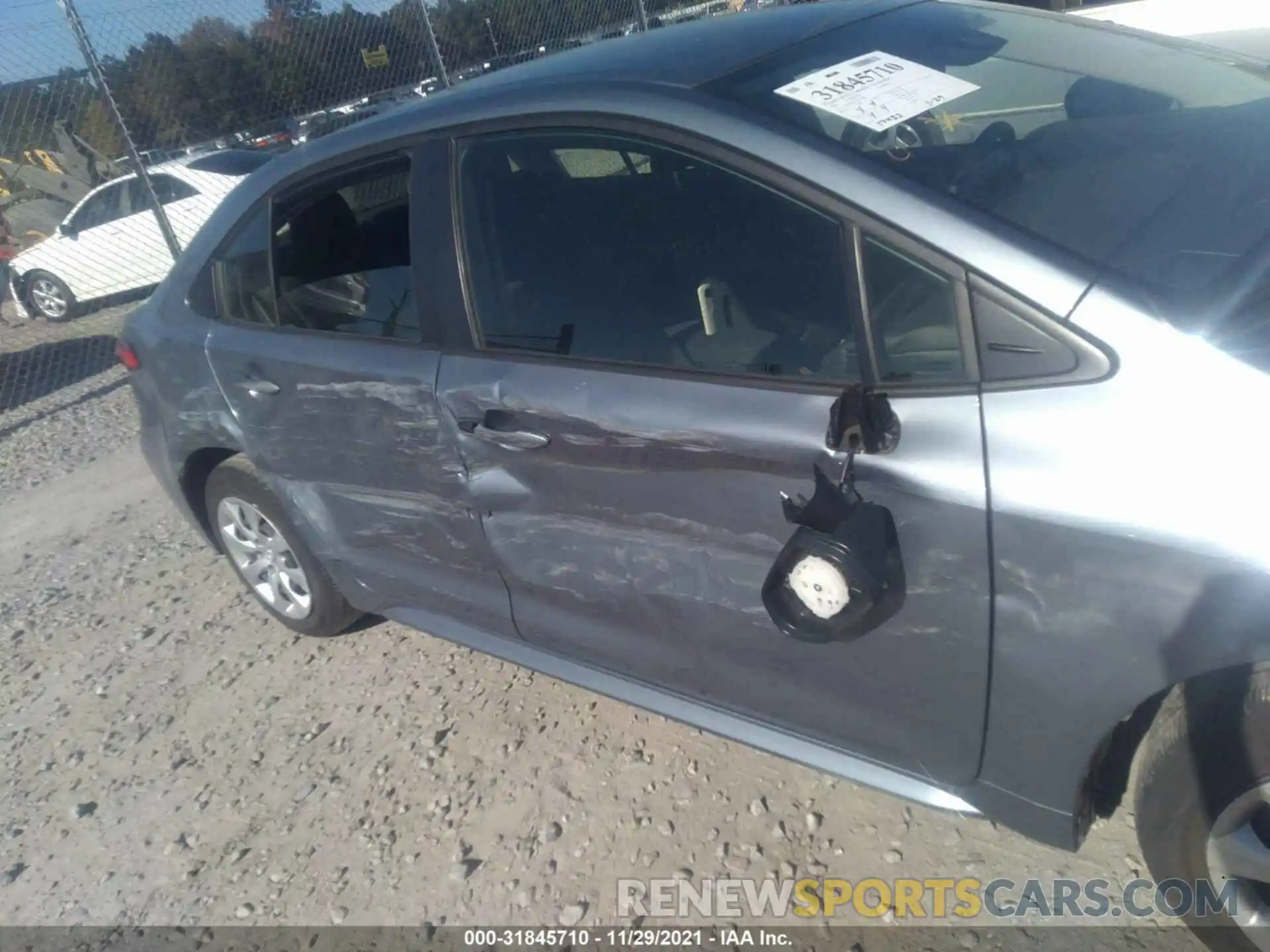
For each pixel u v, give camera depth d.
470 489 2.73
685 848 2.65
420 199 2.73
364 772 3.16
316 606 3.64
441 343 2.70
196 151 10.28
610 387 2.35
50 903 2.94
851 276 2.03
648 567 2.44
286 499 3.38
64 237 10.69
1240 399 1.69
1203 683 1.83
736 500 2.20
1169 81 2.57
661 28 2.97
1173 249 1.91
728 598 2.31
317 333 3.05
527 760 3.05
